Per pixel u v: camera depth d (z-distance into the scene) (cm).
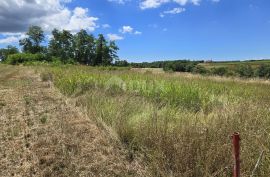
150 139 573
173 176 471
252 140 495
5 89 1460
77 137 668
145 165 530
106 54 7675
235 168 336
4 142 649
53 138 660
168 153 510
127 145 618
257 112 633
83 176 504
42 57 7288
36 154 583
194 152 484
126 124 669
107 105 858
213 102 935
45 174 511
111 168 525
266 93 1205
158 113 738
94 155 578
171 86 1092
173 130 568
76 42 7681
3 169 528
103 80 1407
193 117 688
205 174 447
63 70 2227
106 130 686
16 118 851
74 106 988
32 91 1377
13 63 6931
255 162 444
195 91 1039
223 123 577
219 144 488
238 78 2216
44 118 838
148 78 1538
